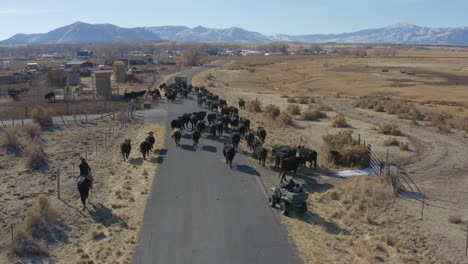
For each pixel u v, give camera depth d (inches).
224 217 1069.1
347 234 1006.4
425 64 7155.5
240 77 5226.4
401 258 892.6
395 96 3671.3
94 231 987.9
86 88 3661.4
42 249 890.1
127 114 2417.6
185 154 1640.0
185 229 997.8
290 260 866.8
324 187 1330.0
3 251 892.0
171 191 1242.0
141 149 1574.8
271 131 2117.4
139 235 965.8
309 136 2049.7
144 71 5526.6
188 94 3371.1
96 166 1485.0
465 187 1369.3
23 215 1076.5
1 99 3002.0
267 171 1464.1
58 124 2170.3
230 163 1493.6
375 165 1524.4
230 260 862.5
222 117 2118.6
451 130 2293.3
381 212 1139.9
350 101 3294.8
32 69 5876.0
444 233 1011.9
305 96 3442.4
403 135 2117.4
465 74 5502.0
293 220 1067.9
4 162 1551.4
